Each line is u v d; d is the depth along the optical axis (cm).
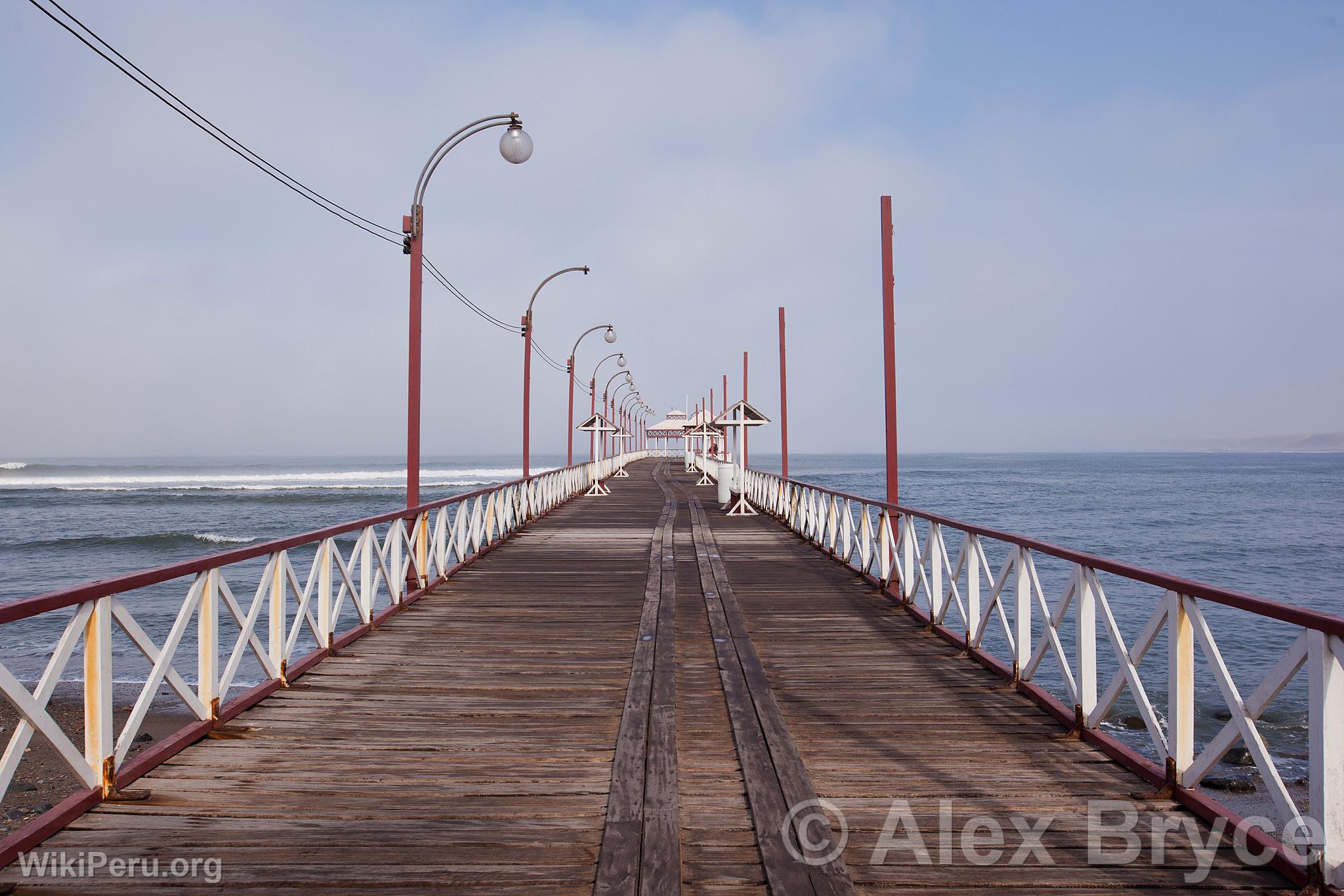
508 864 318
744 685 553
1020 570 561
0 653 1395
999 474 10944
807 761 427
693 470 4609
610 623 752
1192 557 2748
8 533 3356
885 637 706
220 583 475
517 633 713
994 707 516
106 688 373
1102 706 440
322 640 632
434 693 543
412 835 341
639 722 480
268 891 297
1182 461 19850
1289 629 1582
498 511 1360
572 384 2553
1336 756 283
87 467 11550
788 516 1628
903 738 462
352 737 457
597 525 1653
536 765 418
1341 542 3134
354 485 7162
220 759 422
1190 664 374
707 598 866
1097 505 5153
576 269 1839
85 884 300
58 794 786
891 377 936
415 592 870
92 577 2297
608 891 296
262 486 6825
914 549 838
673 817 355
